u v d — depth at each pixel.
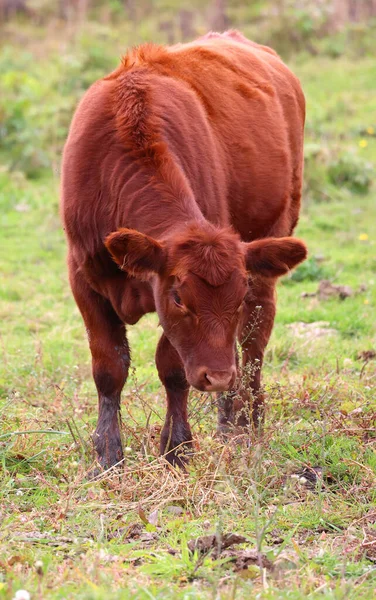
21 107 18.83
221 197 7.45
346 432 7.36
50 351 10.02
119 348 7.27
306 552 5.40
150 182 6.66
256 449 6.35
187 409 7.41
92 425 7.76
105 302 7.21
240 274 5.97
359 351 9.91
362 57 25.58
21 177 17.41
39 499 6.25
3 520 5.83
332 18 26.84
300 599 4.63
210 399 7.84
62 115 19.14
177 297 6.02
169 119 7.02
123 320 7.14
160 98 7.07
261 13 27.44
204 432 7.42
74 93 21.16
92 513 5.99
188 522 5.85
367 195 16.73
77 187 7.00
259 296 8.02
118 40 26.66
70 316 11.43
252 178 8.04
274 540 5.65
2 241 14.61
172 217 6.50
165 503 6.18
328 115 20.53
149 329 10.81
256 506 5.57
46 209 16.00
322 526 5.94
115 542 5.56
